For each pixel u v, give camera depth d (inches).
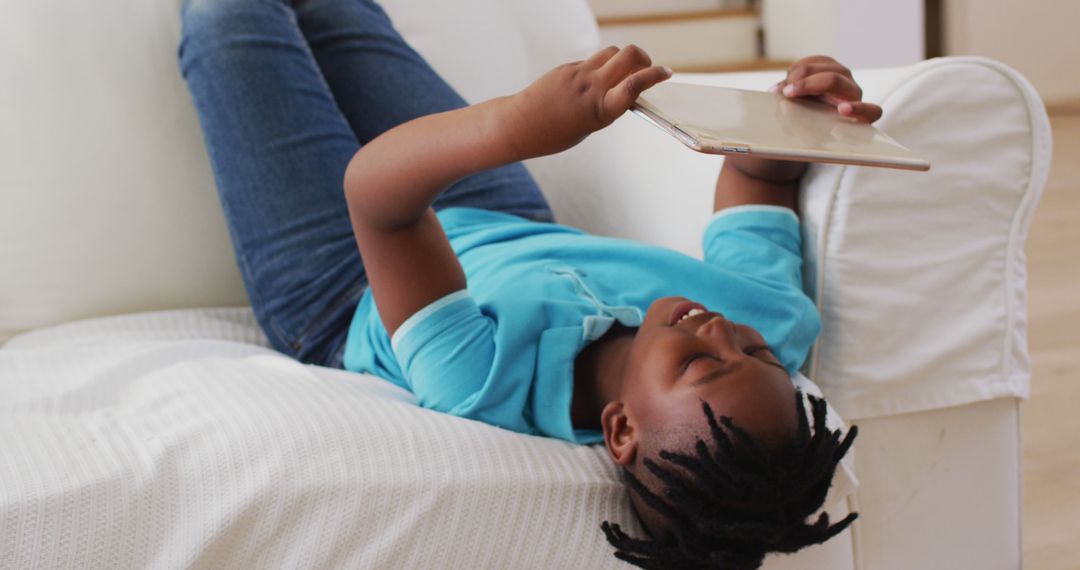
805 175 38.7
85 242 46.1
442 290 35.2
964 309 37.3
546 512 29.0
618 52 27.5
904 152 28.7
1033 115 36.4
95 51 46.7
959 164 36.3
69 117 45.9
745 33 119.5
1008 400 38.6
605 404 33.6
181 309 48.1
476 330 34.8
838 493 32.9
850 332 36.6
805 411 28.9
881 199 36.2
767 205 39.1
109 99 46.6
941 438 38.0
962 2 155.0
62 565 25.3
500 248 41.7
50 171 45.6
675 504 28.7
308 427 27.9
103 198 46.3
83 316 46.5
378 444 28.1
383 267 34.8
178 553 26.0
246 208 44.6
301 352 44.9
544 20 58.9
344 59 51.6
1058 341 71.2
